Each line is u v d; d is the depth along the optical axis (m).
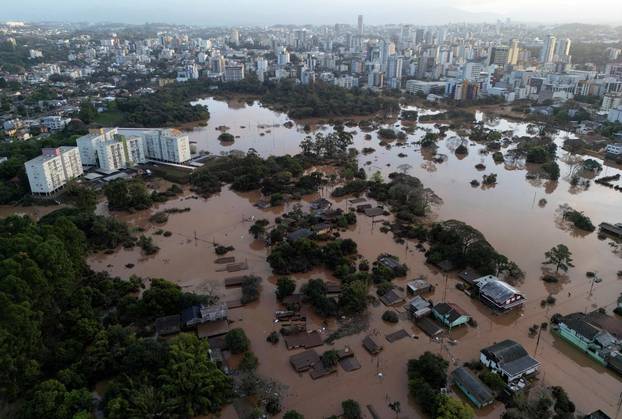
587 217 187.88
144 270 149.50
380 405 96.31
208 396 93.94
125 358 100.25
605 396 99.50
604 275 146.62
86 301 118.81
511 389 98.69
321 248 155.12
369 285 136.75
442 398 91.06
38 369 95.94
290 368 106.38
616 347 110.31
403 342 115.44
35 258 114.19
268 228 177.88
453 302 132.50
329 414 93.62
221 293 136.00
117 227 171.12
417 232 169.12
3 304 95.19
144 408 87.19
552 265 152.00
